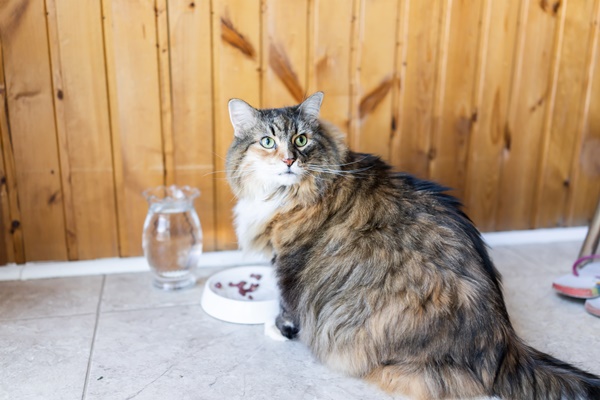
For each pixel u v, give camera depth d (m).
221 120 2.06
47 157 1.97
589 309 1.82
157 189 2.04
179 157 2.07
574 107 2.38
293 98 2.10
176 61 1.97
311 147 1.59
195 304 1.87
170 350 1.58
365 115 2.18
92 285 1.99
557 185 2.48
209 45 1.97
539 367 1.34
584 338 1.67
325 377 1.47
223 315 1.75
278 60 2.04
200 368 1.50
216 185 2.13
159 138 2.03
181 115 2.03
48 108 1.92
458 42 2.17
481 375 1.35
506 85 2.27
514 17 2.19
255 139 1.59
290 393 1.40
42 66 1.87
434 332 1.33
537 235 2.49
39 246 2.05
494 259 2.30
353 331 1.41
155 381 1.43
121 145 2.01
